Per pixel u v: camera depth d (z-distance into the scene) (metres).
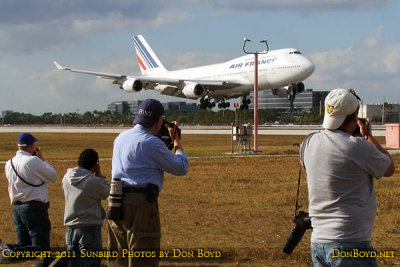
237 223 11.96
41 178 8.58
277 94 57.53
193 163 28.22
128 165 5.86
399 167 24.53
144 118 5.99
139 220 5.84
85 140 59.47
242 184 19.06
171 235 10.80
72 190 7.68
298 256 8.85
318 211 4.89
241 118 169.88
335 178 4.76
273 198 15.42
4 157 36.78
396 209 13.42
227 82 55.91
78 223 7.66
